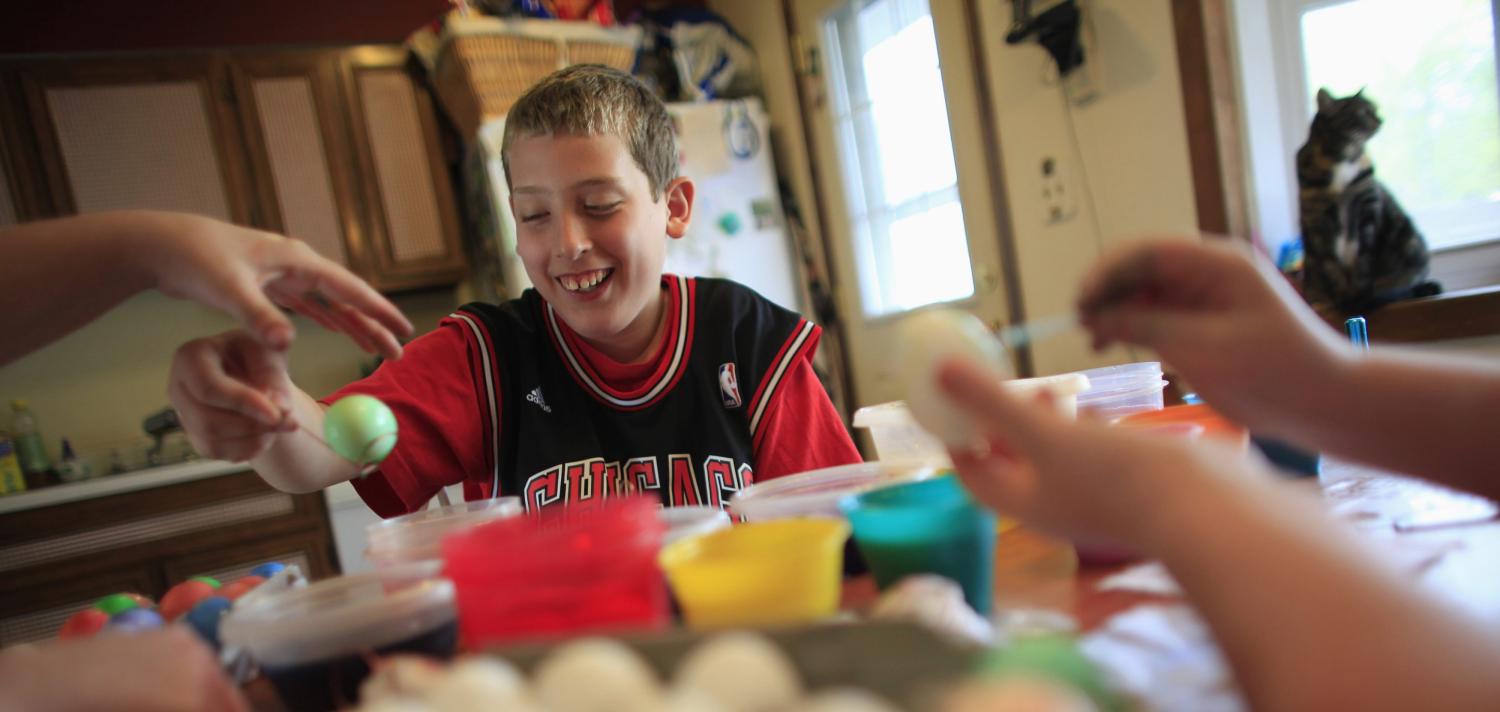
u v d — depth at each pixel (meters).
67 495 2.21
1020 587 0.57
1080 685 0.32
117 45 2.69
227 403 0.68
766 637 0.37
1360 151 1.48
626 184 1.09
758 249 2.88
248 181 2.64
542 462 1.10
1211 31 1.67
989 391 0.36
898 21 2.51
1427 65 1.62
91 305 0.61
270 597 0.56
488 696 0.32
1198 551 0.29
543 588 0.46
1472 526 0.55
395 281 2.83
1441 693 0.23
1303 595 0.26
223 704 0.38
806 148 2.93
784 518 0.63
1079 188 1.99
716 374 1.16
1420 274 1.49
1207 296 0.51
